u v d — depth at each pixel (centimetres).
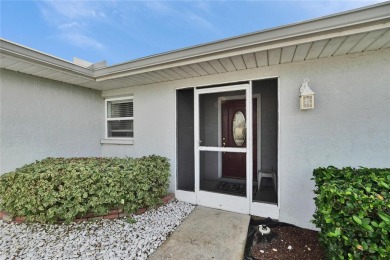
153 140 420
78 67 356
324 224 178
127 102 483
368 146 254
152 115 421
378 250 135
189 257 218
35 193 276
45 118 388
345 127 263
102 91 499
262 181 426
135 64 333
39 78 377
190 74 352
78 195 277
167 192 385
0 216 298
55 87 404
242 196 334
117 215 307
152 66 324
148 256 220
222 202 346
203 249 232
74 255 217
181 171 405
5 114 332
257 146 458
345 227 151
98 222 291
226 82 339
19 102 349
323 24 205
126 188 302
